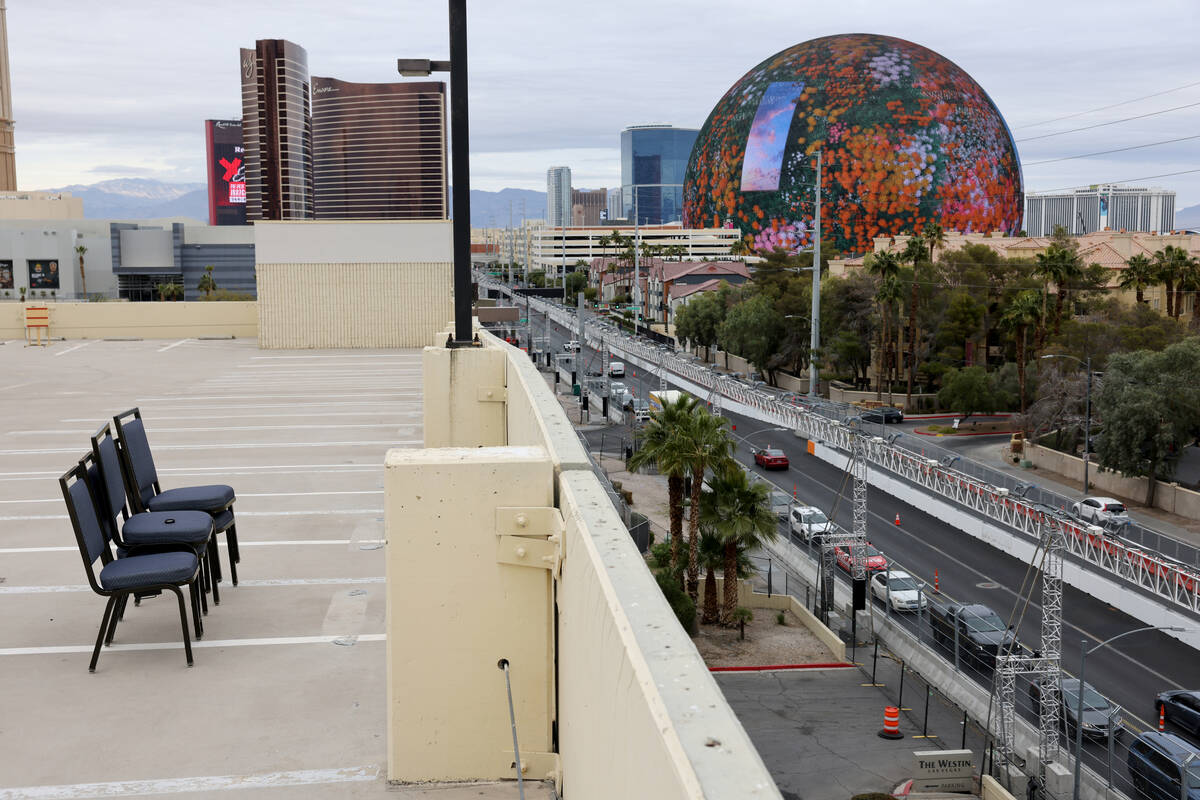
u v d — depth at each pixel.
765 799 1.48
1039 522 33.00
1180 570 34.09
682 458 37.59
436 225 42.78
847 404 83.81
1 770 4.48
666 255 193.00
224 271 152.75
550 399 5.68
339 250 42.50
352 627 6.48
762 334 93.81
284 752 4.64
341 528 9.77
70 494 5.59
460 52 8.99
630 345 99.62
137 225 161.75
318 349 41.84
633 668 2.10
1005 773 27.03
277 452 15.71
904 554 45.53
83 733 4.87
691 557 39.56
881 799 25.91
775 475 61.12
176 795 4.24
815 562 46.12
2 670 5.72
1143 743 26.31
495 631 4.20
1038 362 70.62
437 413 8.63
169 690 5.42
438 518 4.13
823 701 32.78
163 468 14.24
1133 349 65.25
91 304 48.00
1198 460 58.41
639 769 2.02
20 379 29.78
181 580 5.79
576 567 3.34
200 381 28.80
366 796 4.18
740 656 36.84
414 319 43.19
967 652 35.34
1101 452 53.69
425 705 4.23
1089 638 36.00
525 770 4.25
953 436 72.31
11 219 160.12
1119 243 91.75
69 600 7.12
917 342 86.12
